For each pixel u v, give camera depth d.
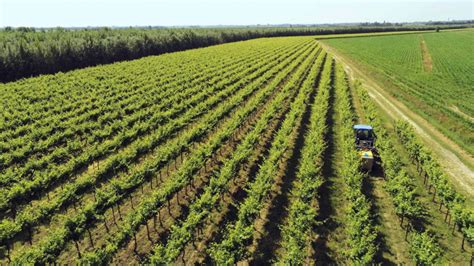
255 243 19.19
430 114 41.94
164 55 83.38
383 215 21.84
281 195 23.84
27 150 29.36
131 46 83.00
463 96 49.72
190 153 30.23
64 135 32.97
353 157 25.61
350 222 19.30
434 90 53.38
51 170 25.64
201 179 26.16
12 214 22.23
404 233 20.16
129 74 58.28
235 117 34.75
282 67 67.69
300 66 68.25
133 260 18.14
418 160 27.34
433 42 138.88
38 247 17.77
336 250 18.75
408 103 47.06
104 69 62.53
